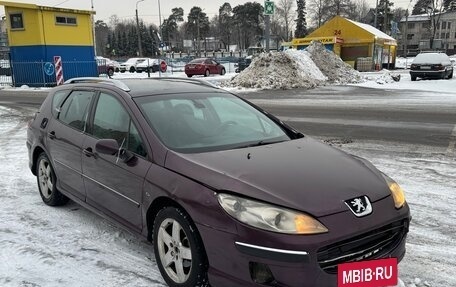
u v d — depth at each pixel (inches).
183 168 140.1
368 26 2032.5
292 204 121.0
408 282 145.8
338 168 141.7
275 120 191.2
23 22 1113.4
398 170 277.9
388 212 129.6
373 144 359.9
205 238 127.6
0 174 284.4
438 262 159.5
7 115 588.1
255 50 2465.6
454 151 330.3
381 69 1916.8
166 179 141.2
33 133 228.5
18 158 329.7
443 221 196.1
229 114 183.0
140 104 169.2
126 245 175.3
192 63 1411.2
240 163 140.1
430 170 277.1
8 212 213.9
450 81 1042.7
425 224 193.2
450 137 384.2
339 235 118.2
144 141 155.7
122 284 146.5
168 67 1905.8
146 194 147.9
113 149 158.2
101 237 183.0
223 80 1182.3
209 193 129.0
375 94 795.4
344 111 569.0
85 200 187.5
